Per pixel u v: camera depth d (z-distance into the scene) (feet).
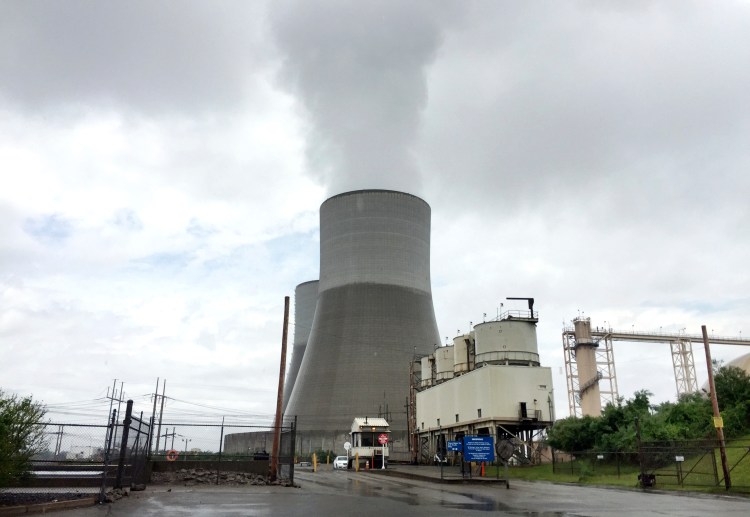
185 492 73.92
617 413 162.30
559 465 147.23
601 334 358.02
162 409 220.23
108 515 45.91
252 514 48.03
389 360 311.47
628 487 90.89
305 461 290.15
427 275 346.95
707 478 94.32
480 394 173.68
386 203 334.24
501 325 185.98
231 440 395.75
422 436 232.32
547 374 171.73
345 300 325.83
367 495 72.59
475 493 77.77
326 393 312.91
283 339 103.50
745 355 213.66
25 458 56.39
